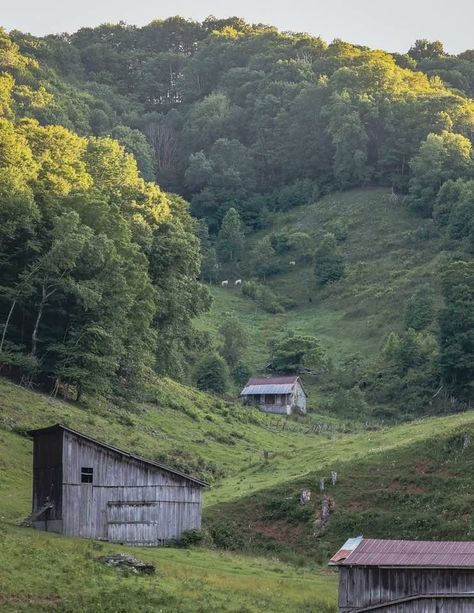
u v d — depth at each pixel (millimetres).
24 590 57562
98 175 162250
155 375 151875
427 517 90125
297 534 92438
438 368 179875
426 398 178250
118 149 174500
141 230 153250
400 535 89188
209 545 84750
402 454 101750
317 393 191750
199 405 148000
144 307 136375
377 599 59844
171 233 159250
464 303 177750
